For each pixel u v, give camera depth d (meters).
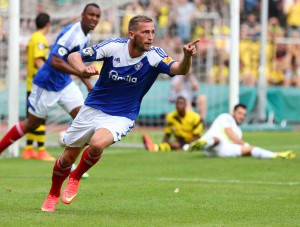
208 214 22.48
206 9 70.50
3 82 53.44
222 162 38.91
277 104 67.62
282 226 20.38
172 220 21.27
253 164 37.84
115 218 21.45
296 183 30.41
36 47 37.81
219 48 65.75
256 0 75.38
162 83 61.66
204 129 62.84
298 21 74.94
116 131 21.91
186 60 21.12
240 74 70.12
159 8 68.06
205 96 60.50
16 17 41.22
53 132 52.84
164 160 40.19
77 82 50.09
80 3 51.41
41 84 34.22
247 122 65.31
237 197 26.19
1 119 54.78
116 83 22.00
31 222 20.45
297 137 57.88
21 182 29.95
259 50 69.38
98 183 30.00
